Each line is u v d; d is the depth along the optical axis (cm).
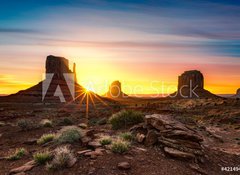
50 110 6638
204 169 1098
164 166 1016
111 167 966
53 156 1071
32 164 1025
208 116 5800
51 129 2105
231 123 4666
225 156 1441
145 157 1091
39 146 1420
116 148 1117
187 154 1126
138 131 1483
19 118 3928
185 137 1238
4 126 2509
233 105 8831
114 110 5966
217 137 2350
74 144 1301
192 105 10425
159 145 1241
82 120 3350
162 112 6266
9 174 951
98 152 1103
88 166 970
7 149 1454
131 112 1892
